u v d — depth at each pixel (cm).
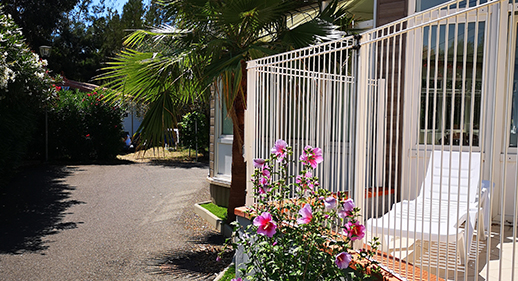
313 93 353
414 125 535
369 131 300
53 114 1464
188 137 1716
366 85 295
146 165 1504
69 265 532
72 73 3047
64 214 791
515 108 487
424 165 238
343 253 250
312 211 280
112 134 1577
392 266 290
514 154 478
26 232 675
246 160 441
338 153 325
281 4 616
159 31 679
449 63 525
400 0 561
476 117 507
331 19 647
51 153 1480
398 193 536
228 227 664
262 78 427
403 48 553
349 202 268
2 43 891
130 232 687
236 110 660
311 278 261
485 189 405
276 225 292
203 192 1023
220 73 568
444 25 527
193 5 618
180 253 584
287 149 329
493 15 485
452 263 327
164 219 773
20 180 1072
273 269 270
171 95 654
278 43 644
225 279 461
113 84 671
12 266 527
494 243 390
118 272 510
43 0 2719
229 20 593
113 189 1034
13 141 961
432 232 299
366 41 292
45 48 1630
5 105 951
